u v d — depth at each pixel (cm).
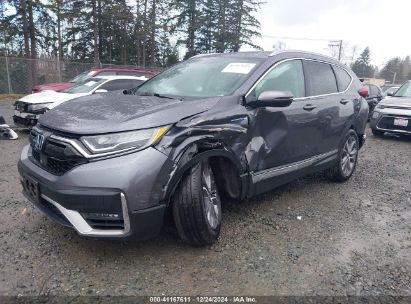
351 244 372
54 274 297
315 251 353
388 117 1031
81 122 307
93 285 285
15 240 348
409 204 500
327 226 411
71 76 2319
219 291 284
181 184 316
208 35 4262
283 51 459
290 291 289
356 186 568
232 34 4225
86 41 4019
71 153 293
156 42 4222
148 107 330
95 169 284
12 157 660
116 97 385
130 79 1005
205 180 334
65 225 300
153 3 3834
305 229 399
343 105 530
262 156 388
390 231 410
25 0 2934
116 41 4091
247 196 383
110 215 288
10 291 274
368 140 1043
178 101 351
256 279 302
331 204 481
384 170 686
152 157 292
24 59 2158
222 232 378
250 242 362
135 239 300
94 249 336
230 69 413
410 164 753
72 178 286
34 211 415
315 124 467
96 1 3553
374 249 365
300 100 447
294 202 479
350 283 305
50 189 297
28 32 3009
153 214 296
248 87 382
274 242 365
